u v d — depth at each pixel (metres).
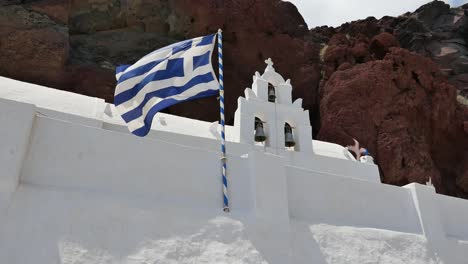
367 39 27.03
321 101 22.95
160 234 5.14
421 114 22.39
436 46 33.62
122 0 25.19
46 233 4.55
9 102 4.95
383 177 19.69
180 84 6.85
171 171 5.80
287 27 27.75
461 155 23.06
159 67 6.97
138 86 6.96
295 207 6.53
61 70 19.17
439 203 8.32
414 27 34.59
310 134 12.01
